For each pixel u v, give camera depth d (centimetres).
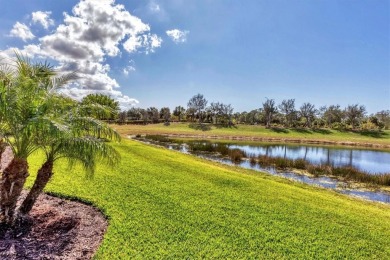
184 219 779
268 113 8775
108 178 1142
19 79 613
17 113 582
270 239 705
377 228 842
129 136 4528
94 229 689
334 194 1394
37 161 1403
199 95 9444
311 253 649
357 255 659
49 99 632
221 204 936
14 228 635
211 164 1994
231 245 654
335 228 811
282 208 948
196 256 590
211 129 7644
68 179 1070
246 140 5509
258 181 1382
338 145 5325
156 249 604
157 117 9938
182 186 1123
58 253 568
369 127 8406
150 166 1498
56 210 764
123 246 600
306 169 2155
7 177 630
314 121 9181
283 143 5203
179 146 3469
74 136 670
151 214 794
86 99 753
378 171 2478
